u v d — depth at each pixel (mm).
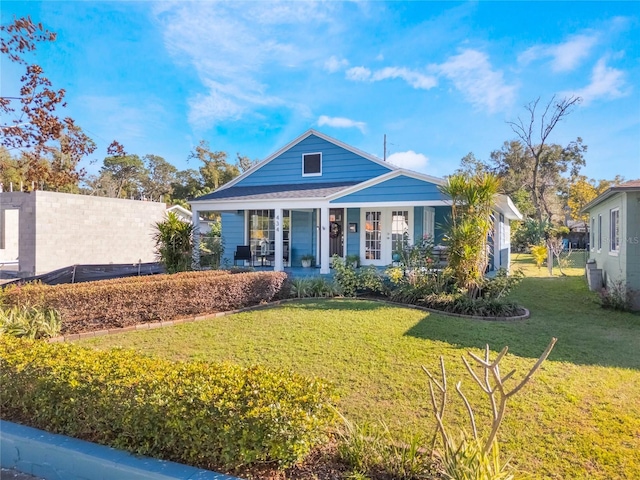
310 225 14727
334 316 7328
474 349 5410
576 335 6309
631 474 2711
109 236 15703
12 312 5738
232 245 15664
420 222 12859
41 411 3070
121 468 2539
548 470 2746
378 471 2508
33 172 8477
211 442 2504
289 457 2438
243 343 5664
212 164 42156
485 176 8664
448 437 2627
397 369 4641
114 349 3754
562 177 36156
